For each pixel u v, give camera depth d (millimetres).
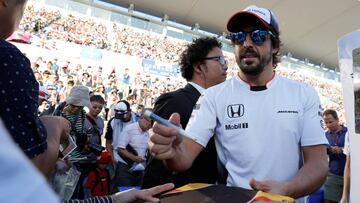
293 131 1294
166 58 15062
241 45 1367
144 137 3834
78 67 12500
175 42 15727
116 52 13859
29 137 746
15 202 258
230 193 957
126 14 14828
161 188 1196
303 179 1160
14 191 262
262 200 848
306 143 1303
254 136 1298
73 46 12781
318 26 15781
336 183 4402
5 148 271
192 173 1584
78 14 13656
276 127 1290
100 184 3379
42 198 281
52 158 874
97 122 3902
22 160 283
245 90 1381
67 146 1289
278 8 14422
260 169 1264
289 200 861
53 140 913
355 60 1145
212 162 1609
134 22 15016
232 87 1426
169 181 1640
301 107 1329
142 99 13008
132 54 14227
